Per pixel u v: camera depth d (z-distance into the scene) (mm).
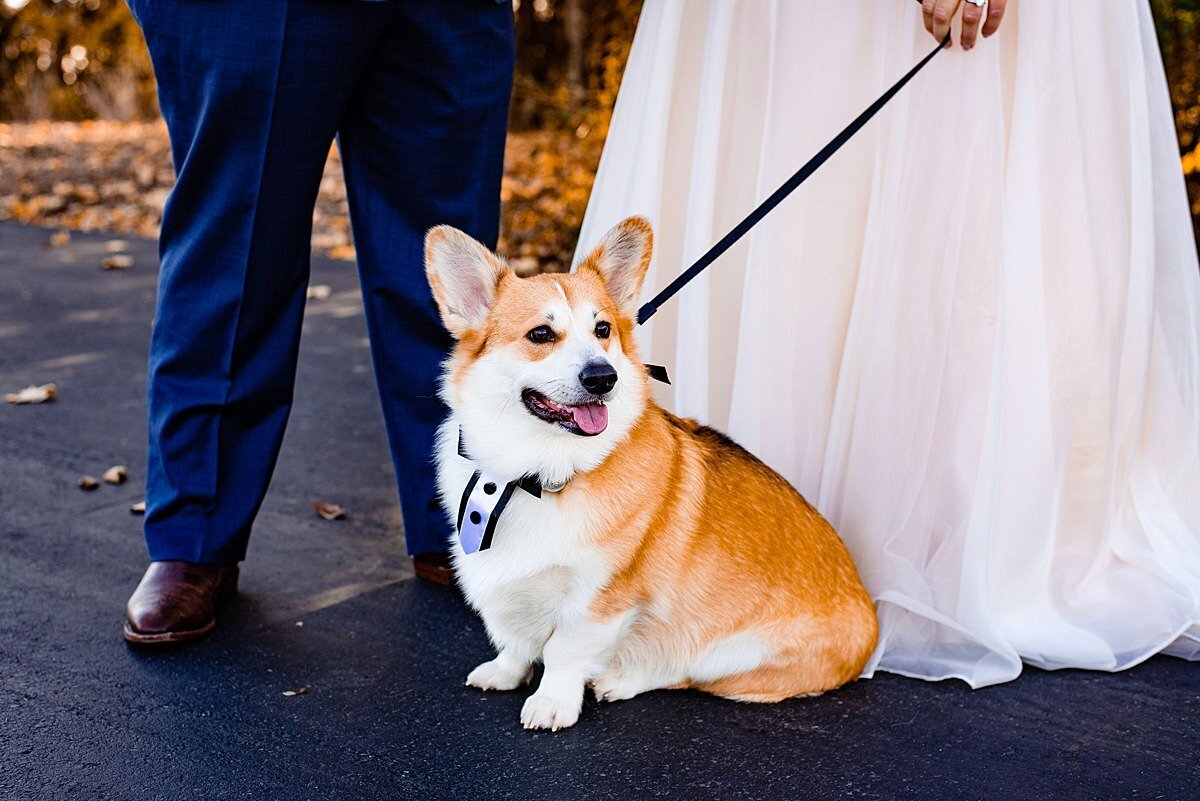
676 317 3154
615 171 3154
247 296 2895
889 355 2814
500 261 2639
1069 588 2982
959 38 2707
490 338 2564
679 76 3066
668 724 2535
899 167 2768
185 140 2838
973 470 2787
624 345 2674
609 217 3164
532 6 11453
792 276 2922
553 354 2422
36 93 16359
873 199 2840
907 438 2828
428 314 3117
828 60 2859
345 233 8461
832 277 2941
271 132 2764
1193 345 3074
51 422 4777
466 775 2316
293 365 3074
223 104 2725
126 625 2879
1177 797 2238
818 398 3002
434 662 2828
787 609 2621
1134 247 2891
